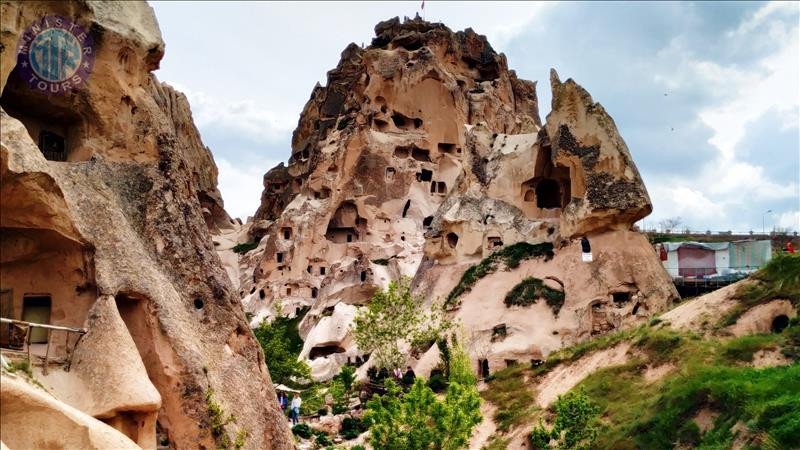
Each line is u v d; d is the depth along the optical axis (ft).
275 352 189.57
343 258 281.13
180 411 79.51
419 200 298.76
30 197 72.33
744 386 106.52
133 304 81.15
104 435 62.95
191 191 95.35
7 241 76.79
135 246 82.64
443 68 318.04
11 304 77.92
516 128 336.08
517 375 155.94
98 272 77.71
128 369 72.64
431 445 99.50
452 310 189.16
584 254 192.85
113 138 88.28
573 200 183.83
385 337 177.78
